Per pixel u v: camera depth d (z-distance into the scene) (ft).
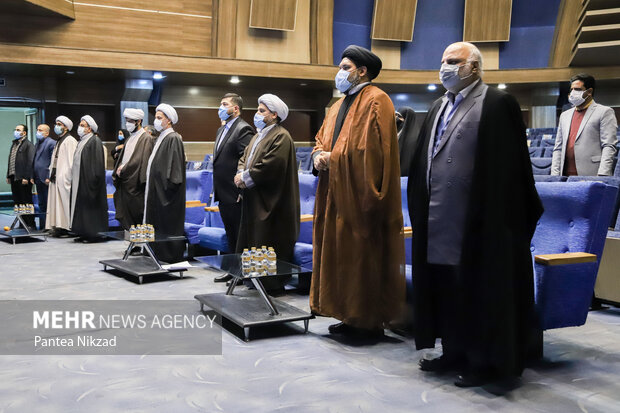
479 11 50.06
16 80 42.91
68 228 26.86
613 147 13.84
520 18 50.57
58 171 26.94
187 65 42.37
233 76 44.78
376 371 8.77
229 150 16.76
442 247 8.28
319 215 10.98
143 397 7.70
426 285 8.70
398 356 9.57
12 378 8.50
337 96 51.60
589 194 9.30
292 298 14.25
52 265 19.21
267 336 10.84
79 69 40.32
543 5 49.90
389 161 10.15
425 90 53.21
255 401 7.54
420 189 8.73
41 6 36.94
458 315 8.23
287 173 14.58
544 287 8.63
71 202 25.35
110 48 41.11
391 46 51.52
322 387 8.06
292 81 47.93
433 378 8.45
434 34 51.96
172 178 18.83
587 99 14.33
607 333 10.85
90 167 24.95
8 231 26.00
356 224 10.21
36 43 39.06
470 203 8.03
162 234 18.81
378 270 10.36
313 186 17.19
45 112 44.01
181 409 7.28
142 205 21.68
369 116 10.14
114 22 41.04
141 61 40.83
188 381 8.32
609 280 12.25
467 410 7.21
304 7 47.65
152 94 48.24
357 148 10.21
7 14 38.11
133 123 22.00
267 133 14.80
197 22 43.62
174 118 19.29
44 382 8.32
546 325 8.73
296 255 14.75
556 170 15.05
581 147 14.34
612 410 7.20
